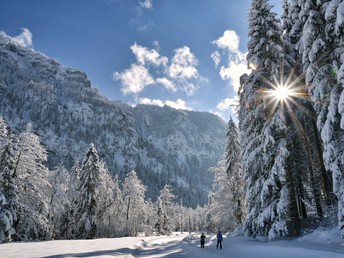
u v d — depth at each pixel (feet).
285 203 55.21
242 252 51.57
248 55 66.95
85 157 148.25
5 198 92.94
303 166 65.41
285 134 59.93
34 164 110.73
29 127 111.14
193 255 52.31
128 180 218.18
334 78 45.91
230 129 121.60
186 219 474.49
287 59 62.75
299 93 61.05
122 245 73.36
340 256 34.19
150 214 274.98
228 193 128.16
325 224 56.44
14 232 92.48
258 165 65.41
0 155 99.45
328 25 45.21
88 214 141.69
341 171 43.47
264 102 61.05
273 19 64.95
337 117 45.55
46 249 55.01
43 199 113.60
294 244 48.47
